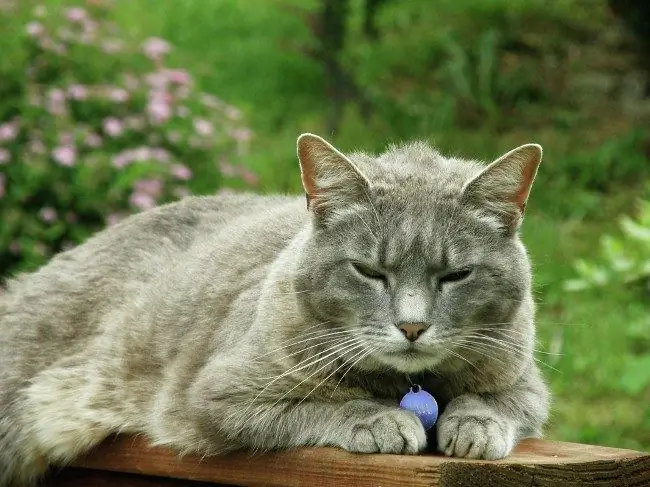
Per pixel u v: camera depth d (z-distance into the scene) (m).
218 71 15.75
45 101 10.63
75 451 6.49
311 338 5.45
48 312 7.14
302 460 5.26
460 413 5.21
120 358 6.57
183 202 7.54
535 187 13.12
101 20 11.91
